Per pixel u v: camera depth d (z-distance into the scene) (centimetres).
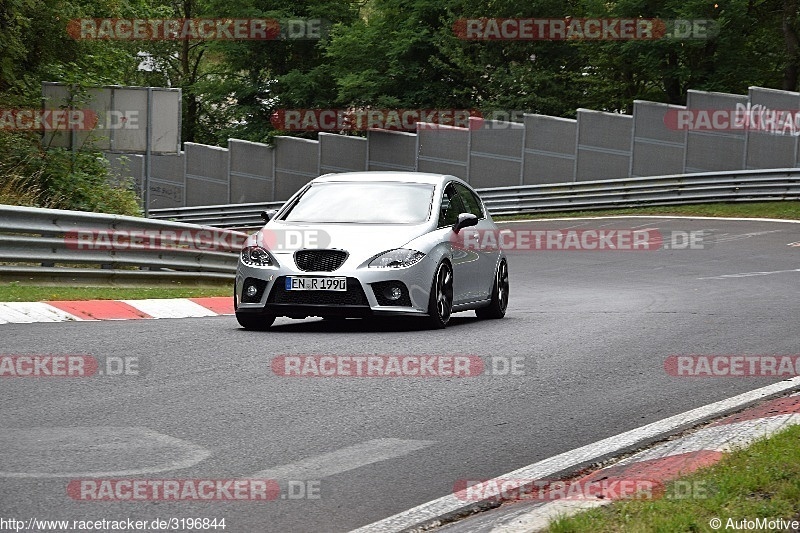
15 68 6238
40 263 3612
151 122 5838
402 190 2995
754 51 12106
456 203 3098
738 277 5138
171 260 4228
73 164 5838
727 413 1769
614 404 1852
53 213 3581
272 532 1155
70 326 2617
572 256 6938
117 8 7131
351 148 11906
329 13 14425
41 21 6488
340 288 2664
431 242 2798
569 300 4100
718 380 2080
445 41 12862
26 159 5641
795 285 4556
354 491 1311
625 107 12594
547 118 10606
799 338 2634
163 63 16475
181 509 1220
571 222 9006
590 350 2423
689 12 11144
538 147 10681
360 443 1541
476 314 3262
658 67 11588
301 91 13938
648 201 9362
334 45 13450
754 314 3203
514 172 10838
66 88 5812
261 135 14025
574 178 10456
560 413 1772
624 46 11538
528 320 3111
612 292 4581
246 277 2739
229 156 12838
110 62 6969
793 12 11425
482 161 11044
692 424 1684
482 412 1762
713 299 3869
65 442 1499
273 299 2700
